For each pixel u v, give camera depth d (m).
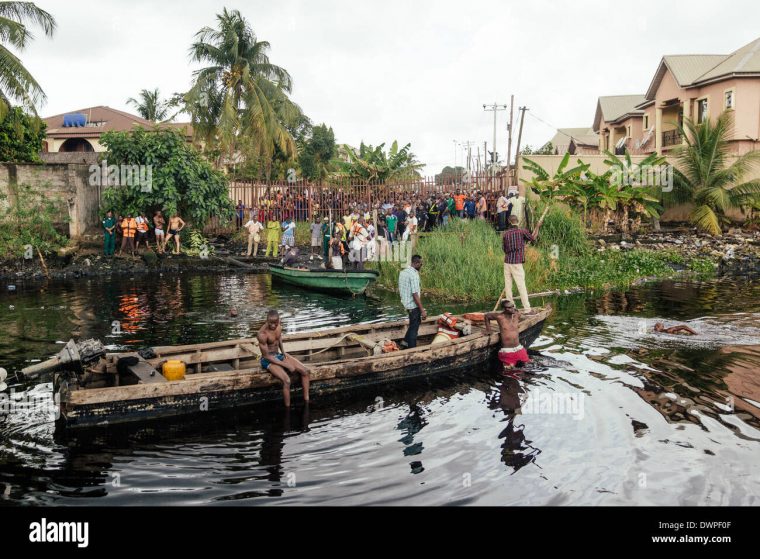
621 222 26.41
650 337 12.04
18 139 28.28
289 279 19.38
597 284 19.12
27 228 23.11
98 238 24.45
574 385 9.16
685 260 22.80
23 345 11.58
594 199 24.59
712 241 25.41
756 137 29.12
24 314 14.73
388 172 33.44
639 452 6.79
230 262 24.05
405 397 8.81
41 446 7.03
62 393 7.66
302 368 8.47
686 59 33.19
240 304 16.39
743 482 6.09
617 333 12.42
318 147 46.28
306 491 6.00
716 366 9.88
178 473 6.38
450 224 22.39
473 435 7.38
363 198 29.19
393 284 19.38
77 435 7.32
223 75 31.42
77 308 15.59
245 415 8.10
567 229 21.52
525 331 11.23
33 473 6.36
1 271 21.69
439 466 6.54
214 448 7.04
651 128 36.12
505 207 22.80
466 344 10.05
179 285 19.86
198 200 24.83
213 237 27.39
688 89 32.03
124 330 13.02
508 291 13.17
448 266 18.03
